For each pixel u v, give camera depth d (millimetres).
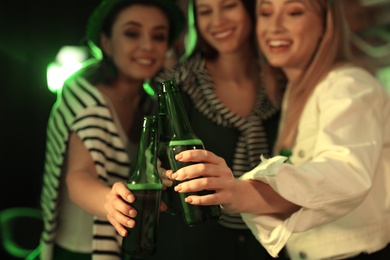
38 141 4469
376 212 1474
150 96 2111
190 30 2047
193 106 1891
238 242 1842
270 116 1927
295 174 1201
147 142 1266
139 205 1240
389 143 1486
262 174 1209
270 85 1949
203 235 1836
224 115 1866
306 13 1619
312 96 1554
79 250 1987
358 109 1368
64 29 4438
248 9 1889
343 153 1271
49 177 1999
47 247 2002
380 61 4035
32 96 4426
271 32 1649
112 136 1934
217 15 1873
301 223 1221
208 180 1123
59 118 1966
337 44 1605
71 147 1920
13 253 2984
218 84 1970
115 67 2107
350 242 1477
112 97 2064
